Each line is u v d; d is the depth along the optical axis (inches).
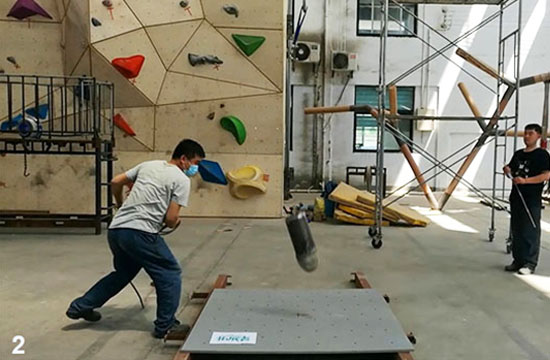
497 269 179.9
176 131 296.4
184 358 95.4
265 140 295.9
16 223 246.7
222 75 290.2
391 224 275.6
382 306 125.0
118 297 144.6
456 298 145.2
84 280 163.3
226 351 97.3
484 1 235.6
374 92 453.7
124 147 297.7
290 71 415.5
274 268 179.8
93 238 235.9
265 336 104.4
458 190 452.8
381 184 215.9
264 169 298.2
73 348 108.3
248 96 292.7
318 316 117.0
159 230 113.9
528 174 169.6
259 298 131.1
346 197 280.4
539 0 438.9
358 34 445.4
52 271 174.6
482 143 285.1
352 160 453.4
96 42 265.0
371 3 443.2
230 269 178.2
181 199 111.7
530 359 103.6
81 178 298.2
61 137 262.2
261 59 287.6
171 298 112.8
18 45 285.0
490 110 444.5
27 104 289.3
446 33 442.6
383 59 210.2
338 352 97.4
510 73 439.8
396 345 100.3
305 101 451.2
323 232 253.1
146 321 125.3
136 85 283.7
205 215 299.6
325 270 177.6
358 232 254.1
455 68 444.1
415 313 132.0
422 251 210.2
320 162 454.3
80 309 118.8
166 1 275.1
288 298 131.4
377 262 189.9
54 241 228.4
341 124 451.5
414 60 446.3
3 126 284.0
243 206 299.3
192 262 188.2
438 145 451.2
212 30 284.2
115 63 271.6
